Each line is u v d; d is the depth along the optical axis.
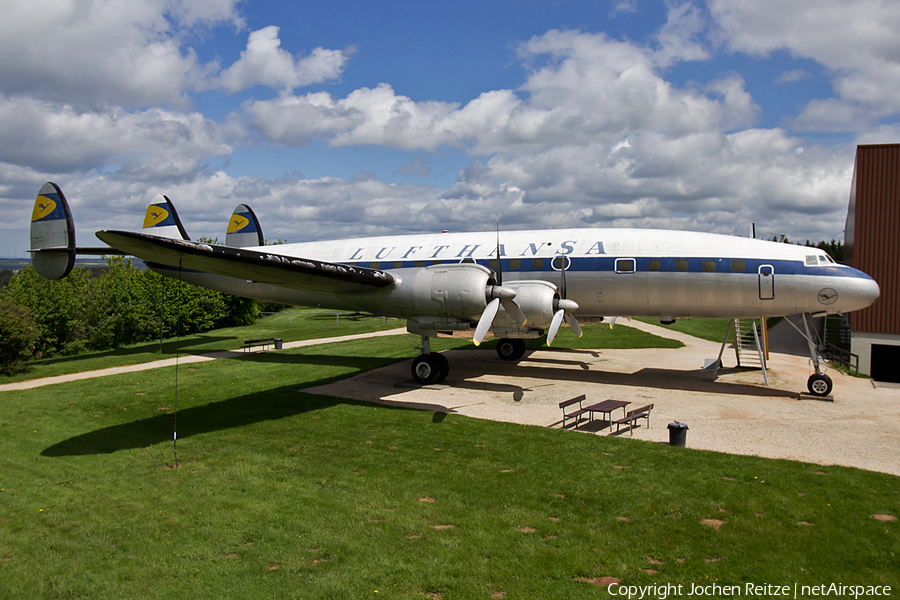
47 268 17.45
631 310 14.82
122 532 6.27
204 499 7.15
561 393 13.51
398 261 16.73
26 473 8.23
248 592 5.03
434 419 11.04
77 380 15.69
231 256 10.09
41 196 17.47
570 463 8.34
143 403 12.65
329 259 17.92
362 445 9.38
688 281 13.73
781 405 12.25
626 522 6.37
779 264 13.07
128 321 25.69
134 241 8.91
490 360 18.67
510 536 6.05
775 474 7.78
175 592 5.06
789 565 5.44
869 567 5.40
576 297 14.98
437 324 13.24
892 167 18.69
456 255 16.03
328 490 7.39
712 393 13.49
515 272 15.34
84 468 8.41
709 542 5.89
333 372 16.45
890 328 18.72
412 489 7.39
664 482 7.52
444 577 5.24
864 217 19.09
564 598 4.90
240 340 26.55
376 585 5.12
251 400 12.78
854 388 14.24
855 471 7.90
